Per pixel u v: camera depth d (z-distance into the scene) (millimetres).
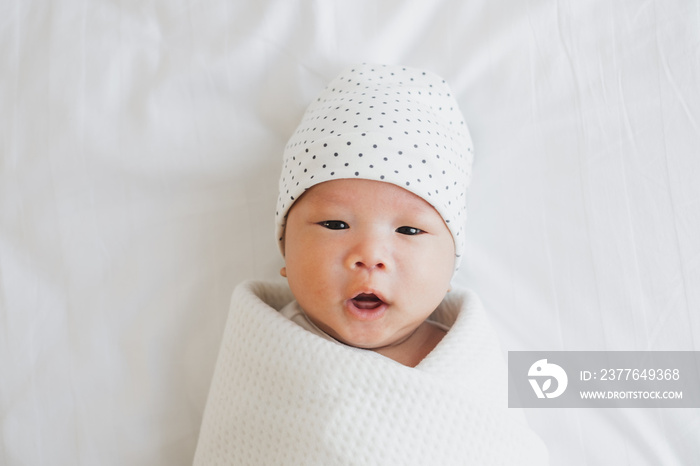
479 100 948
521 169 949
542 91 941
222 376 812
